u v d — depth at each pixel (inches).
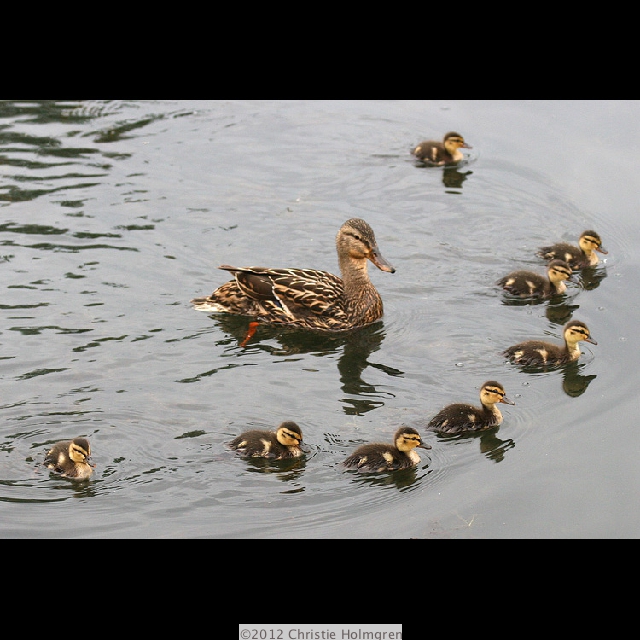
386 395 592.1
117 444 538.9
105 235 756.6
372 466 523.8
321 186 837.2
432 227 783.7
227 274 718.5
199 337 650.2
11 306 669.9
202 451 535.5
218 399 582.2
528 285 700.7
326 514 494.6
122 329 652.1
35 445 536.7
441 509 502.0
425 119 952.3
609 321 675.4
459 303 695.1
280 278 677.3
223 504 498.6
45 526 479.5
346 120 948.0
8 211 781.3
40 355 618.5
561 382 611.2
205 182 834.8
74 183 825.5
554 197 822.5
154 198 808.3
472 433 563.8
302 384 602.5
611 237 775.1
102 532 476.4
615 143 900.6
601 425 569.9
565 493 514.6
